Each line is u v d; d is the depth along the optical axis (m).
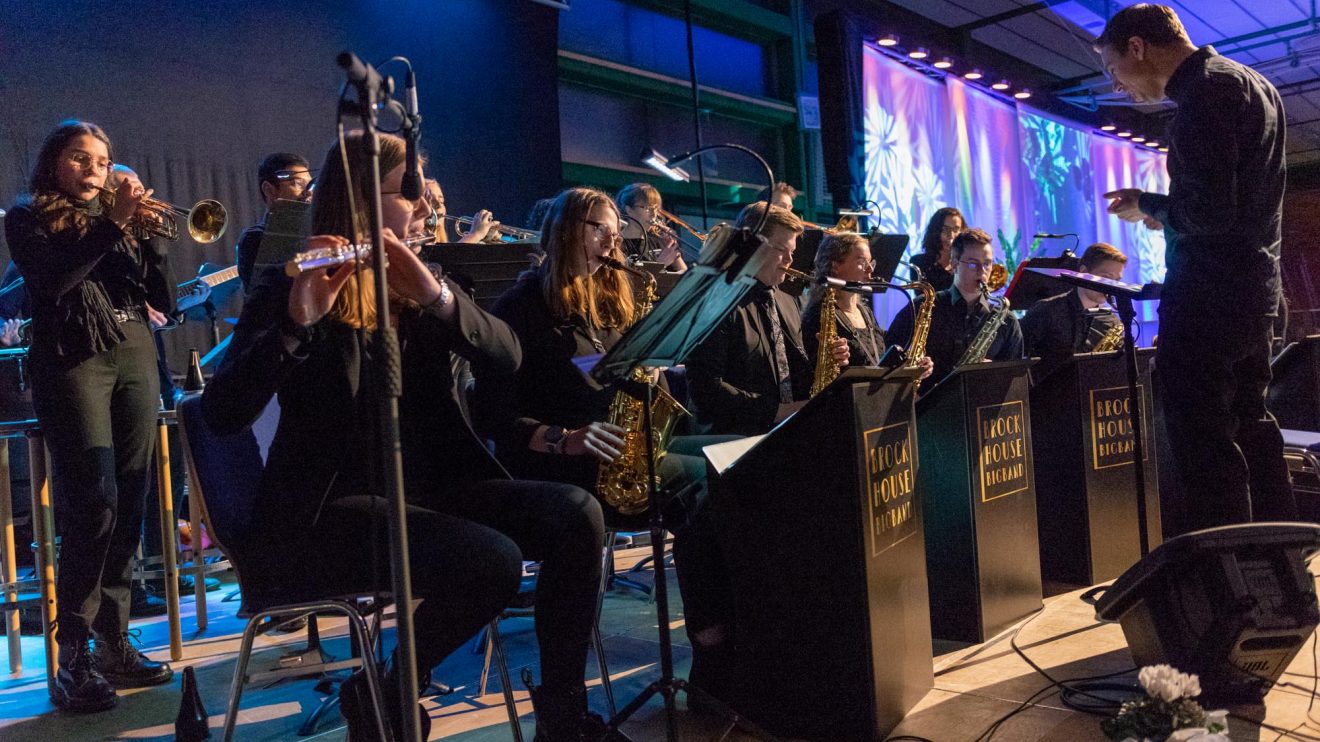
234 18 5.77
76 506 2.97
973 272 4.34
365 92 1.56
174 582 3.38
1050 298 4.91
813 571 2.35
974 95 9.77
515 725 2.30
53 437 2.96
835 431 2.30
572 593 2.16
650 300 3.34
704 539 2.58
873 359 4.07
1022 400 3.34
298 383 2.04
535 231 4.95
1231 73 2.77
